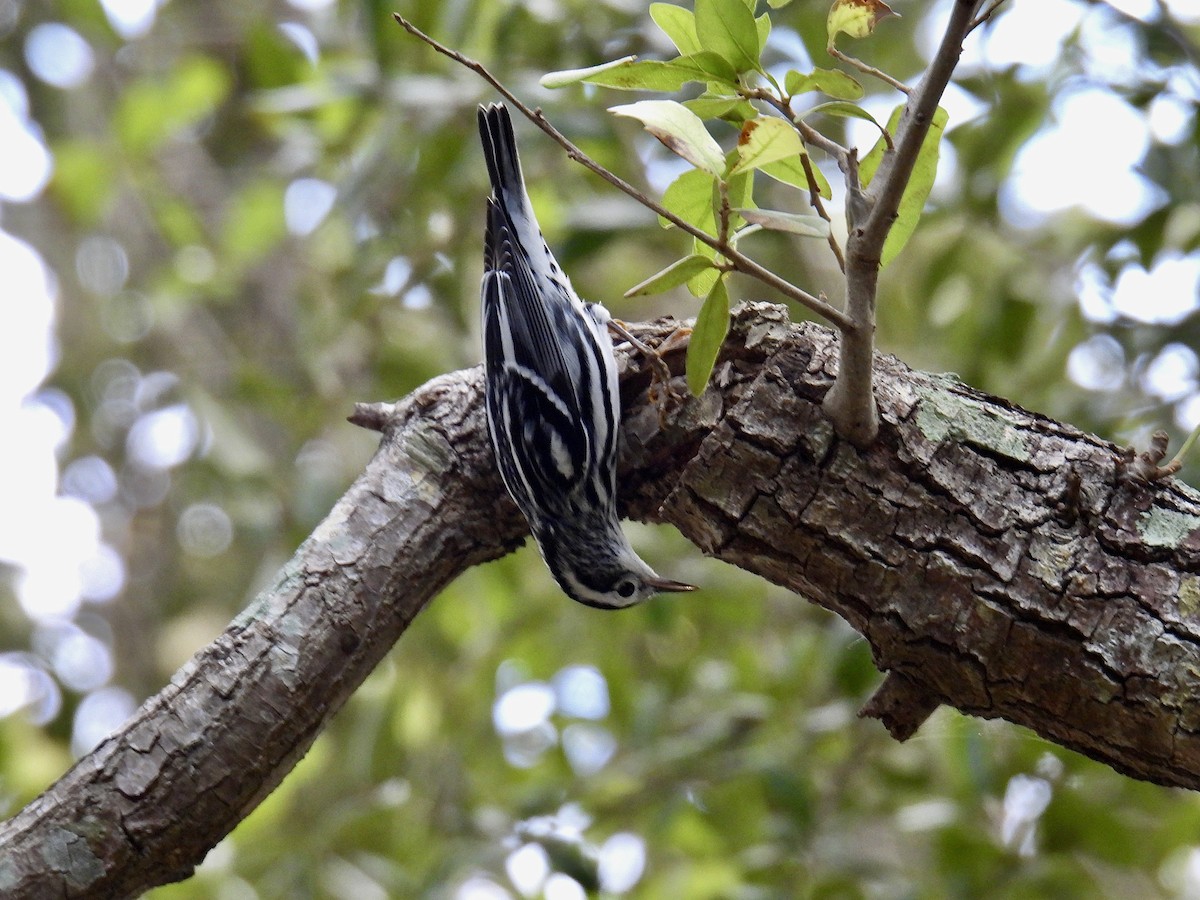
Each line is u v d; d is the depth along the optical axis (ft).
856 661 33.50
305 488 40.75
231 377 48.42
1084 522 19.86
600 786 37.35
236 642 21.95
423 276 40.40
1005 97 36.91
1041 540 19.80
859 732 36.45
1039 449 20.43
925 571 19.93
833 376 20.47
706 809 38.73
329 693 22.22
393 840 38.52
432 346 43.16
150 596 58.75
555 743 41.93
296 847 37.91
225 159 57.41
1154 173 34.88
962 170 37.50
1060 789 33.68
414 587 23.04
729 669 41.29
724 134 32.48
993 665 19.79
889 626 20.20
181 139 55.98
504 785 41.88
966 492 20.10
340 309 40.93
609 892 35.42
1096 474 20.13
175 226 46.91
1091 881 34.71
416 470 23.44
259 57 39.91
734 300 40.42
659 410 22.85
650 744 37.86
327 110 39.86
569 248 35.81
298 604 22.26
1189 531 19.65
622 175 39.99
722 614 41.11
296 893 36.73
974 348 37.99
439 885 34.01
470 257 40.70
